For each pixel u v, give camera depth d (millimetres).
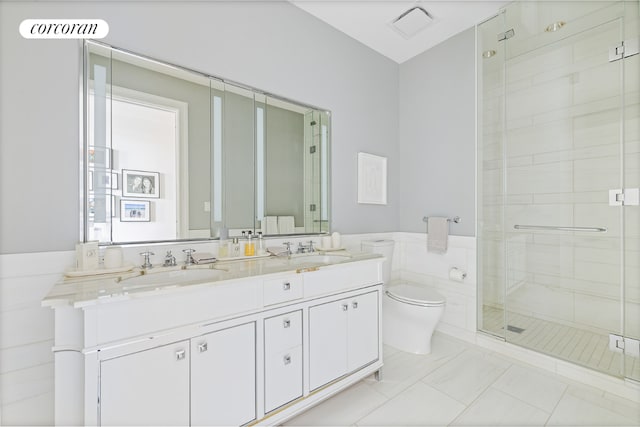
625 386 1547
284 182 1962
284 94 1944
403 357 2006
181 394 1034
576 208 2141
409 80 2699
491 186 2264
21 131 1139
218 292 1120
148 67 1431
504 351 2041
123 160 1362
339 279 1534
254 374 1215
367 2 1979
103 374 893
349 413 1436
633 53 1715
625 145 1765
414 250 2645
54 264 1197
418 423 1364
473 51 2244
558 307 2219
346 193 2314
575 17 1904
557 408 1469
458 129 2346
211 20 1628
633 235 1754
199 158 1596
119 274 1194
